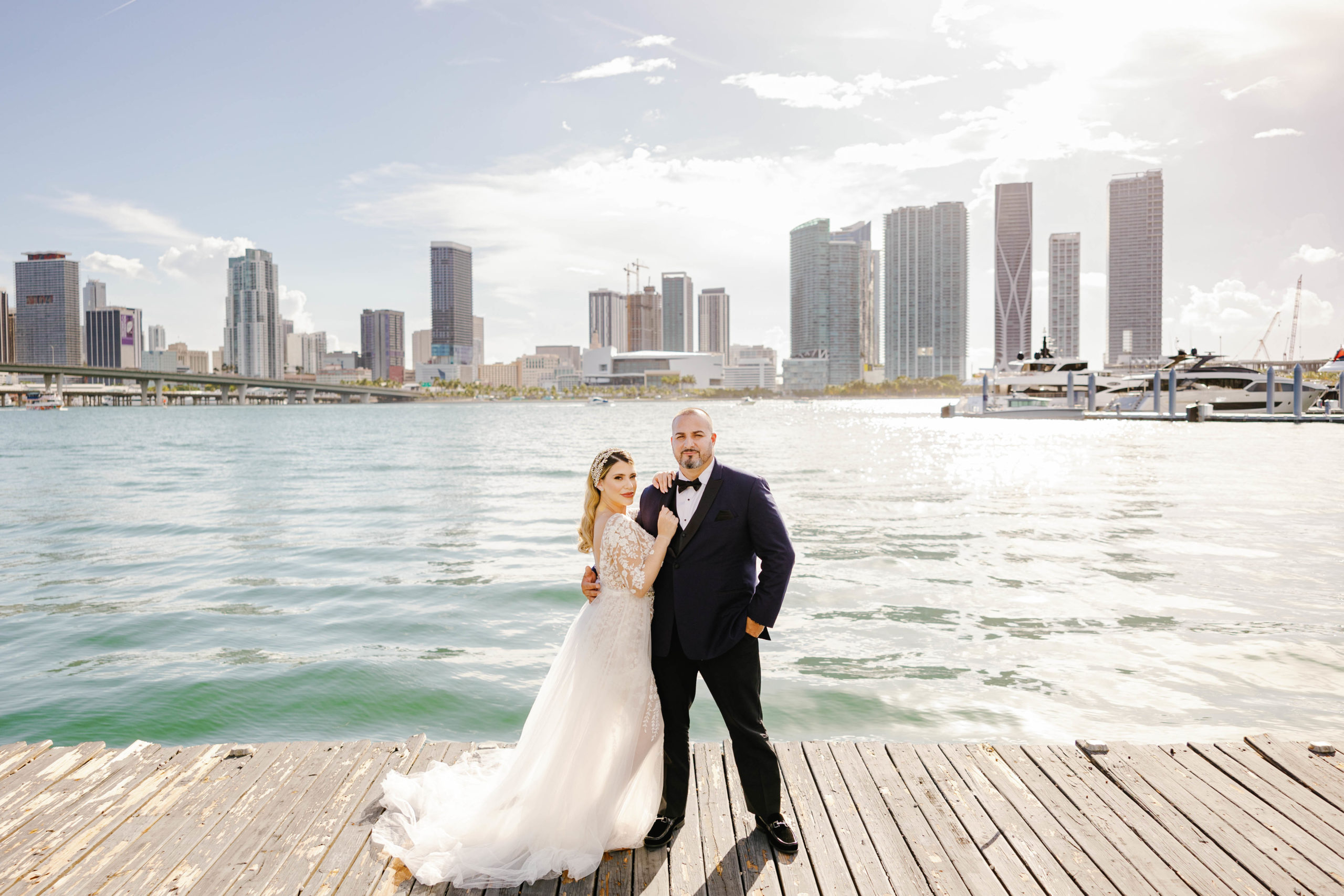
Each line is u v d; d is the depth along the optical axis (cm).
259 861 314
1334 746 409
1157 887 294
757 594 318
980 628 814
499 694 649
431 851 315
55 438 6438
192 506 1958
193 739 568
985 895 292
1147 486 2294
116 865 309
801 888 301
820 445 4834
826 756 416
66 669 714
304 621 877
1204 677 659
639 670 338
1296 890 290
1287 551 1246
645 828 335
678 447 336
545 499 2092
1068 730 554
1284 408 7338
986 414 8706
